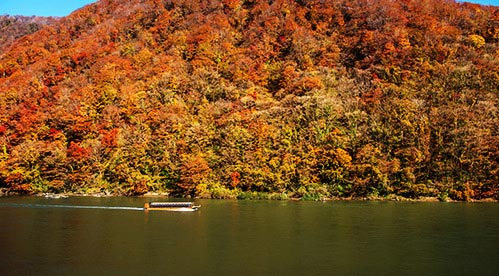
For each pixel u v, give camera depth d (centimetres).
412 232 5909
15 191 11700
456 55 13412
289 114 11606
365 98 12088
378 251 4928
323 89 12850
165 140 11625
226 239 5588
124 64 15325
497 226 6281
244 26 17062
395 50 13838
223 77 14488
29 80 15575
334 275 4122
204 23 17038
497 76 11800
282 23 16250
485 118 10475
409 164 9962
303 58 14575
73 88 14575
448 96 11481
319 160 10419
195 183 10650
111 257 4772
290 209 8225
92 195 11100
